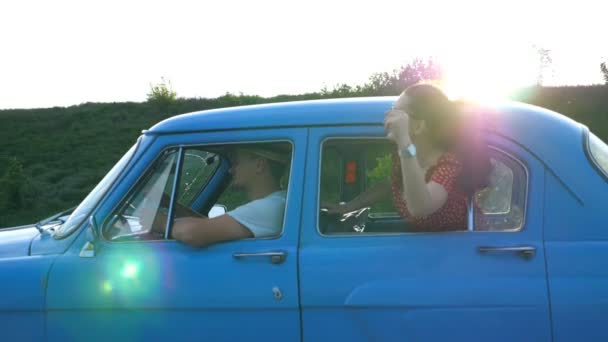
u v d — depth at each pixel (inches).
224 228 112.3
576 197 103.1
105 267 113.3
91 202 122.7
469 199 107.0
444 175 105.7
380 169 124.6
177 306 109.0
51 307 113.6
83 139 976.9
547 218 103.1
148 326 110.3
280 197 119.2
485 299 100.1
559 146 106.2
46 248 119.4
